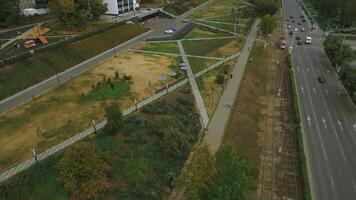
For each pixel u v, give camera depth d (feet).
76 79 303.07
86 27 436.35
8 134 214.07
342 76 340.18
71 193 166.71
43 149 198.90
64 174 162.30
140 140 211.82
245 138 242.17
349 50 375.25
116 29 430.20
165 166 195.93
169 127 214.48
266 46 454.40
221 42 442.09
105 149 199.41
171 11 575.38
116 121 212.23
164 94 280.31
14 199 163.63
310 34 526.16
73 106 252.83
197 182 148.97
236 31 502.79
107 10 497.87
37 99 262.67
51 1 419.33
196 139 225.35
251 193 188.34
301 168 212.23
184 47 407.85
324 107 296.92
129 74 316.81
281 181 206.08
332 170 216.54
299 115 273.54
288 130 259.80
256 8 593.83
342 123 271.69
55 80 299.99
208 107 270.05
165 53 382.63
